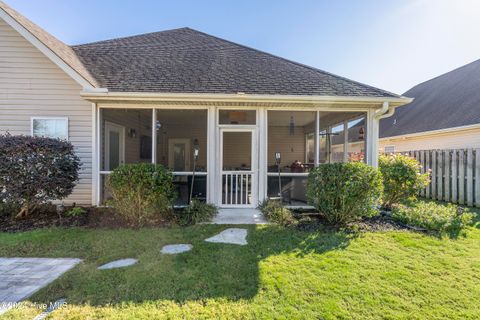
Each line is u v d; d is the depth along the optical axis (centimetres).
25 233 512
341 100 674
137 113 888
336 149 1068
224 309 277
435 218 534
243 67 841
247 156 1068
